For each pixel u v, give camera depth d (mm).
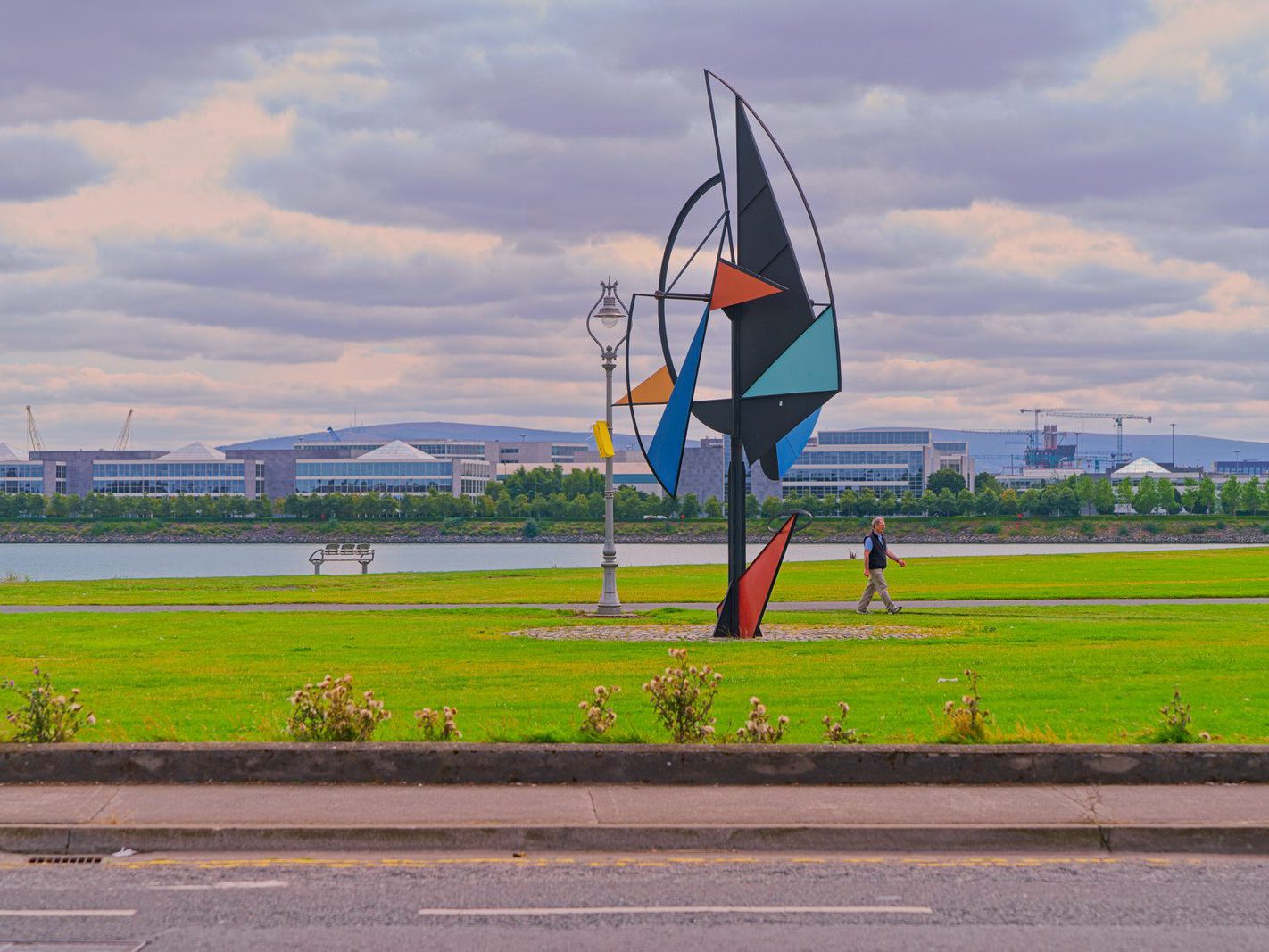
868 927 8820
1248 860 10789
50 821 11234
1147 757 12891
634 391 32062
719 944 8438
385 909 9203
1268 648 25812
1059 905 9406
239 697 19234
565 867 10398
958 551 165000
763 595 29125
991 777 12836
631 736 14375
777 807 11844
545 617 35656
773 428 29203
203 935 8609
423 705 18203
